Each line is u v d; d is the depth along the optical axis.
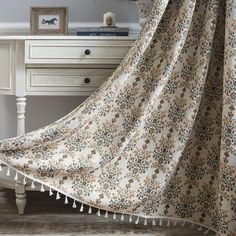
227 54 1.64
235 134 1.65
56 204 2.10
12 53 1.89
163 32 1.81
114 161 1.83
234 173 1.67
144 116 1.75
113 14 2.12
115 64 1.92
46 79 1.92
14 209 2.03
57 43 1.87
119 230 1.86
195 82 1.73
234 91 1.64
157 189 1.79
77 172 1.80
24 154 1.78
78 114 1.81
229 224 1.69
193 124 1.78
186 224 1.94
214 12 1.69
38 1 2.28
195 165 1.86
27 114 2.39
